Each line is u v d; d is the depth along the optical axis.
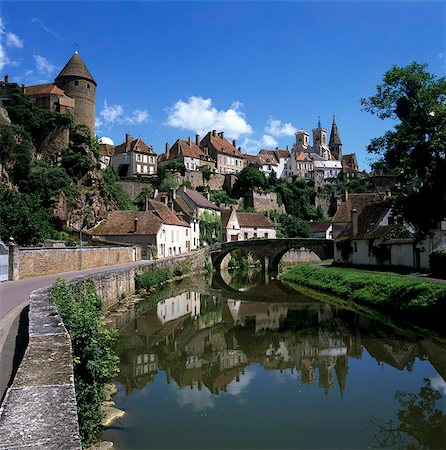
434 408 14.12
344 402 14.71
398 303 28.81
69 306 13.51
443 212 24.42
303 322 28.34
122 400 14.73
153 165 100.00
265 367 18.92
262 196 110.75
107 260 46.38
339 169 148.62
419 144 23.89
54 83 79.56
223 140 127.38
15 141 58.34
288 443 11.62
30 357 7.98
